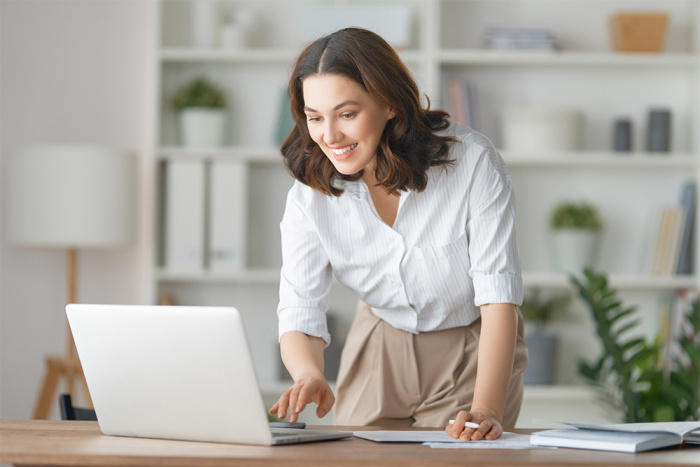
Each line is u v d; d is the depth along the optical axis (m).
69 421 1.42
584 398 3.40
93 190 3.08
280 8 3.54
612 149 3.52
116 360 1.19
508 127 3.39
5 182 3.45
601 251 3.54
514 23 3.54
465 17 3.54
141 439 1.20
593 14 3.56
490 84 3.53
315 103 1.40
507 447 1.13
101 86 3.49
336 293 3.50
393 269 1.61
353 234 1.60
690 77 3.53
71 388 3.12
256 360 3.49
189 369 1.14
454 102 3.36
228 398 1.12
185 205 3.31
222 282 3.51
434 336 1.72
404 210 1.57
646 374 2.91
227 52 3.35
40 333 3.45
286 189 3.54
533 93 3.54
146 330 1.15
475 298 1.52
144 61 3.51
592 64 3.44
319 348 1.58
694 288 3.33
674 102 3.56
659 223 3.41
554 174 3.55
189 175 3.32
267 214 3.54
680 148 3.55
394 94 1.42
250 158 3.36
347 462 0.99
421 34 3.49
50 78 3.47
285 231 1.64
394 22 3.34
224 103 3.42
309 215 1.60
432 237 1.58
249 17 3.44
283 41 3.53
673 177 3.55
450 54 3.34
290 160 1.58
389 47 1.46
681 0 3.57
